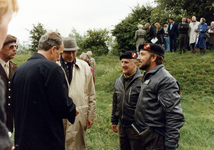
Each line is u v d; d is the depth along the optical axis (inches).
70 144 87.5
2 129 22.6
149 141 69.9
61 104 54.1
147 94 71.7
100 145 124.0
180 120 63.4
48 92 53.0
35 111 52.0
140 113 73.0
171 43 425.4
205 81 282.5
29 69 54.2
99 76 440.1
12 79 58.8
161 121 69.1
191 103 241.0
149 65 76.1
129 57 91.7
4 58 98.8
